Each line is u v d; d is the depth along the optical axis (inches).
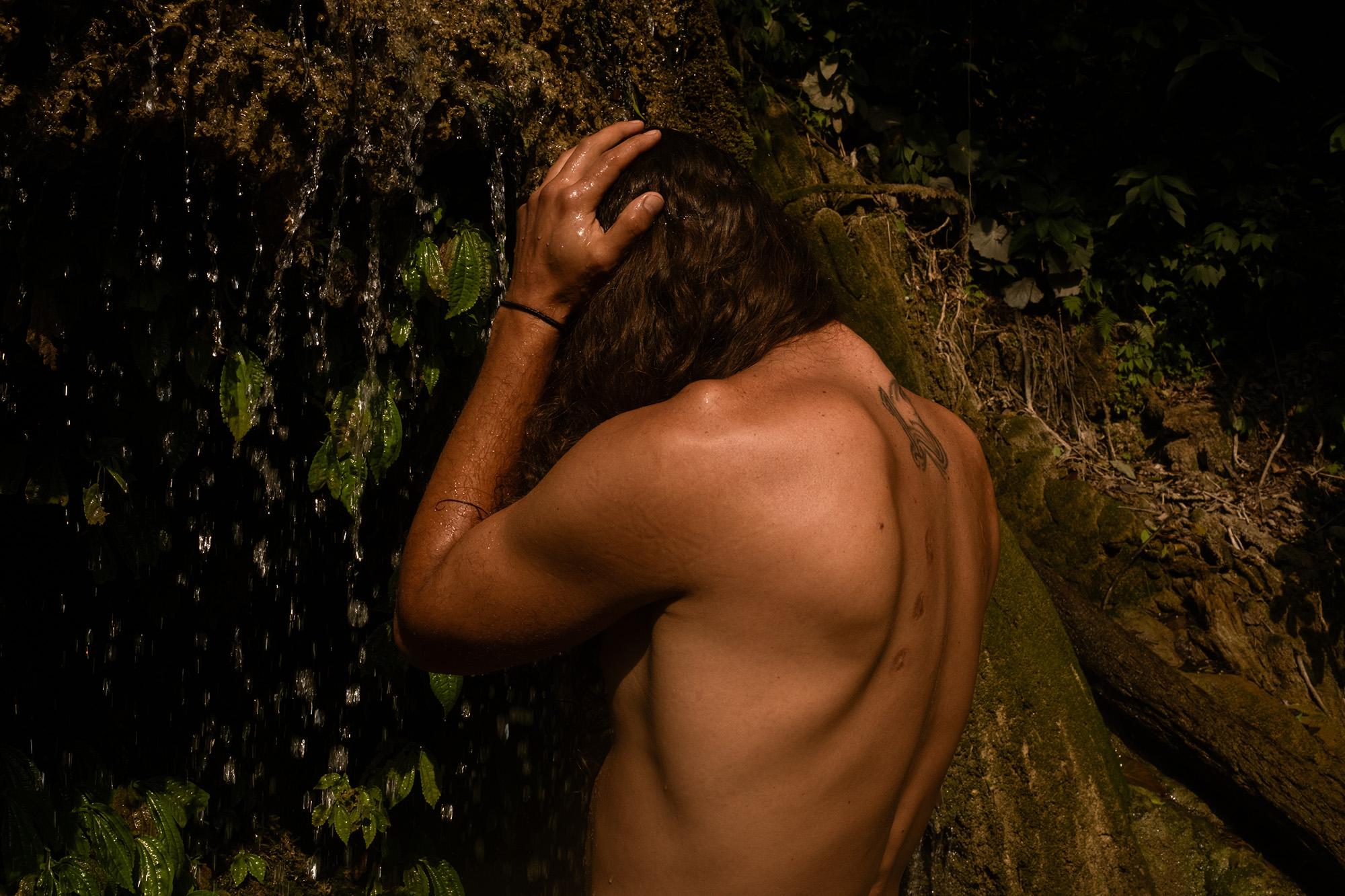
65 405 89.9
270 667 119.5
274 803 120.7
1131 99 198.7
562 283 46.7
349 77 73.5
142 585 109.9
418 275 86.4
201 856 112.6
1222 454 175.8
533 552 40.3
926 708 42.8
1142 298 190.1
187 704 116.6
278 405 101.8
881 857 43.1
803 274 46.6
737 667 38.1
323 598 117.9
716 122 108.4
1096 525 155.9
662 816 39.8
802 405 39.8
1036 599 124.5
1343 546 162.1
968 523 47.0
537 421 46.7
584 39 92.2
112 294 82.5
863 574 37.8
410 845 121.0
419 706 122.2
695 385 39.9
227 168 70.9
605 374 45.3
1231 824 133.7
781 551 37.4
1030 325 183.0
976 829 110.3
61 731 108.9
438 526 45.4
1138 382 182.5
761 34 177.3
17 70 60.8
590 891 43.1
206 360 85.0
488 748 123.6
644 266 45.5
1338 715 147.8
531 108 85.3
